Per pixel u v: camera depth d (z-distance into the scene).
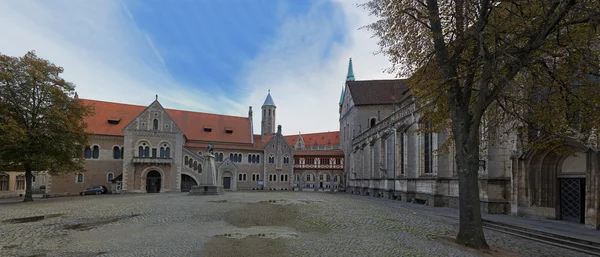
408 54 15.31
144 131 55.53
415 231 15.42
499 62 12.62
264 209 22.70
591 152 16.44
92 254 10.86
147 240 12.91
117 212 21.48
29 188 34.38
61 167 36.28
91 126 57.25
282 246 11.91
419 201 32.16
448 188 27.64
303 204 27.00
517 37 12.03
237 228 15.62
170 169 56.62
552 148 16.86
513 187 21.23
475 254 11.27
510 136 21.84
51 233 14.62
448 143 18.53
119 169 57.62
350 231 15.12
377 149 45.81
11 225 16.88
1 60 32.62
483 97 12.54
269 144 73.50
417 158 32.81
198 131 72.56
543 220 19.09
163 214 20.22
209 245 11.98
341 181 72.56
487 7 12.02
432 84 14.80
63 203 29.41
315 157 74.75
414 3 14.98
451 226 17.05
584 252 12.30
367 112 61.47
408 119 35.09
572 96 13.48
